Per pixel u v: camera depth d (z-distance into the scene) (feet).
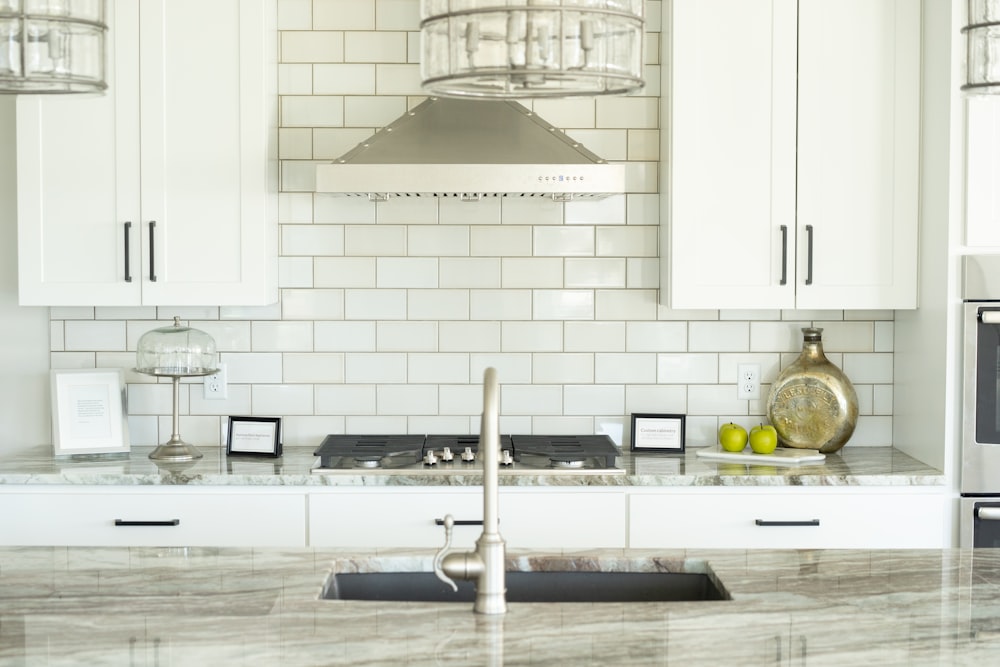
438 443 14.44
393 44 14.89
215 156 13.85
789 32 13.89
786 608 7.81
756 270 14.03
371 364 15.10
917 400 14.25
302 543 13.24
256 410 15.12
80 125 13.79
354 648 6.95
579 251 15.05
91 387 14.52
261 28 13.80
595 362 15.15
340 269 15.01
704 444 15.23
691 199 13.97
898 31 13.85
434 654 6.85
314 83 14.88
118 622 7.45
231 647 6.97
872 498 13.30
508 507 13.21
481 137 13.25
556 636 7.20
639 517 13.25
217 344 15.07
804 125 13.94
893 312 15.15
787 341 15.20
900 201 13.96
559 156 12.99
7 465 13.70
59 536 13.21
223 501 13.21
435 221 14.98
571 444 14.32
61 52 7.16
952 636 7.22
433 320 15.06
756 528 13.29
